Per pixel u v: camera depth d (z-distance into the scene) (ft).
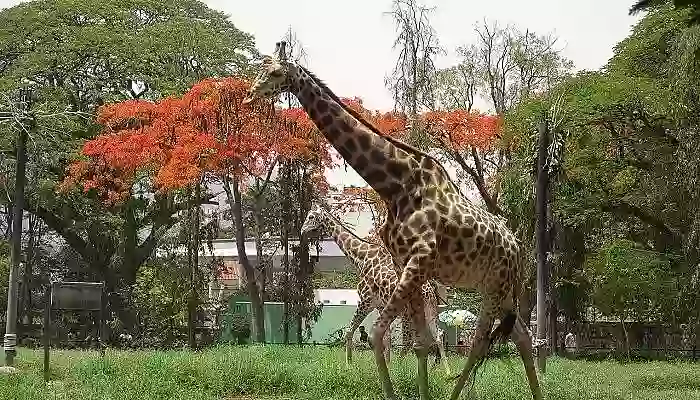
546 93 86.58
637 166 83.05
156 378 41.29
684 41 60.29
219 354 54.80
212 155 80.33
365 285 48.83
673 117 69.67
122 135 83.56
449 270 30.91
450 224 30.25
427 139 80.28
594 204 83.61
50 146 65.87
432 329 48.32
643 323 103.09
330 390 39.55
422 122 72.69
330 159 86.28
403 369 44.68
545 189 57.26
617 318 103.96
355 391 39.09
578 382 46.32
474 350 32.65
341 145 31.30
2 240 116.26
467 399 35.29
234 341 95.61
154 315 100.58
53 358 61.67
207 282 102.78
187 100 81.66
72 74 104.73
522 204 71.97
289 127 81.87
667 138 77.56
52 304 46.09
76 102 103.55
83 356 61.87
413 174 30.81
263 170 84.69
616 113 76.79
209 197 103.19
